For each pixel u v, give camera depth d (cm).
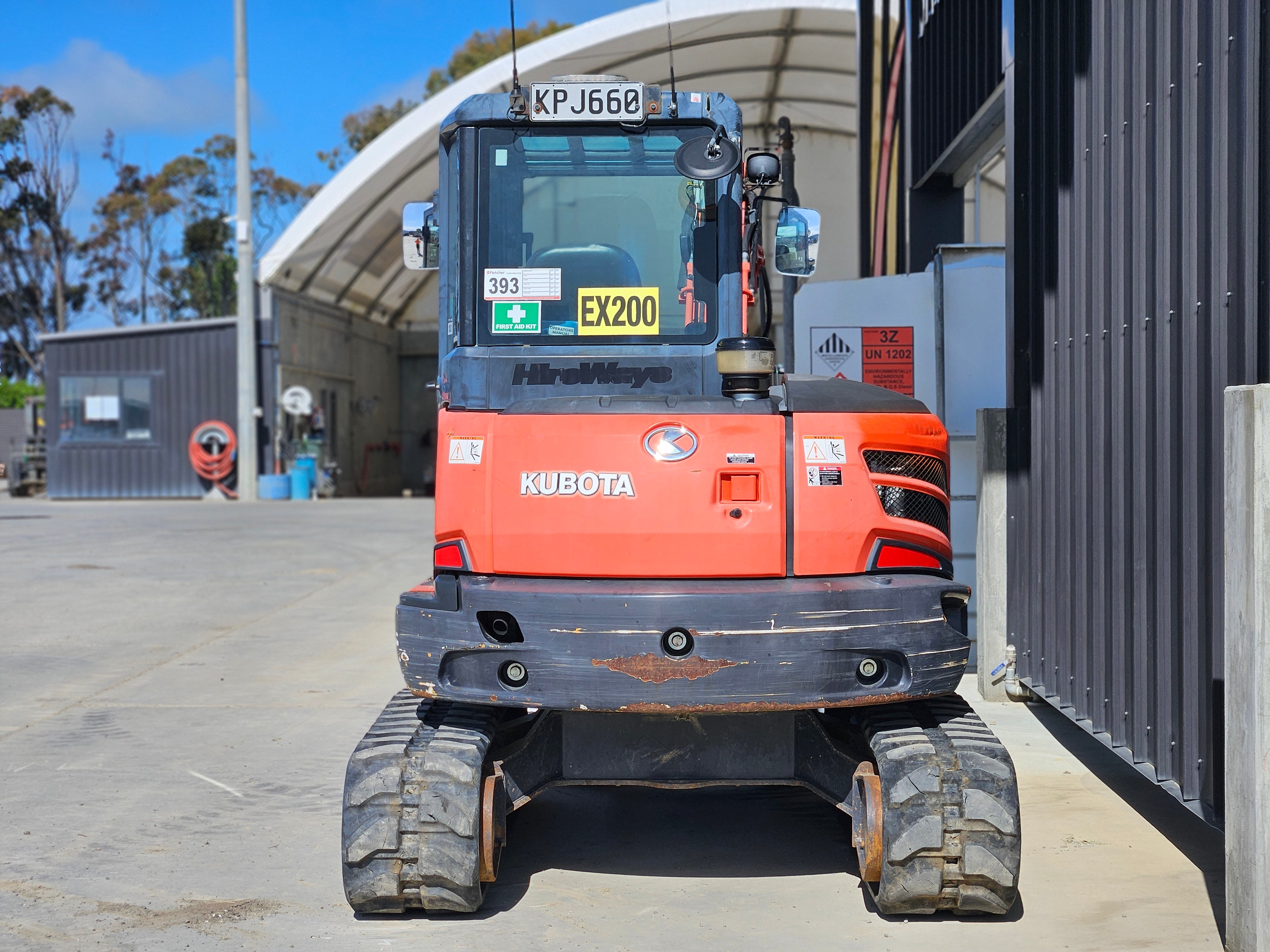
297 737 720
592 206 479
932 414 471
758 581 430
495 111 479
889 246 1372
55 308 6091
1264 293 414
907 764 434
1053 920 447
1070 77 663
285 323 3189
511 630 434
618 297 477
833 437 438
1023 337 762
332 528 2086
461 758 446
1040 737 712
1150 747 530
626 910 462
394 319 4256
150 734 728
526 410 446
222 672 908
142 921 447
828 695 420
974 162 1077
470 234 480
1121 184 575
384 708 784
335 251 3256
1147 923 443
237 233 3012
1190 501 480
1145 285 539
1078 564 640
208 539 1895
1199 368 473
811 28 2400
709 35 2458
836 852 530
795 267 522
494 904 469
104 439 3120
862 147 1586
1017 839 429
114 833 548
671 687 418
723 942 429
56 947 423
